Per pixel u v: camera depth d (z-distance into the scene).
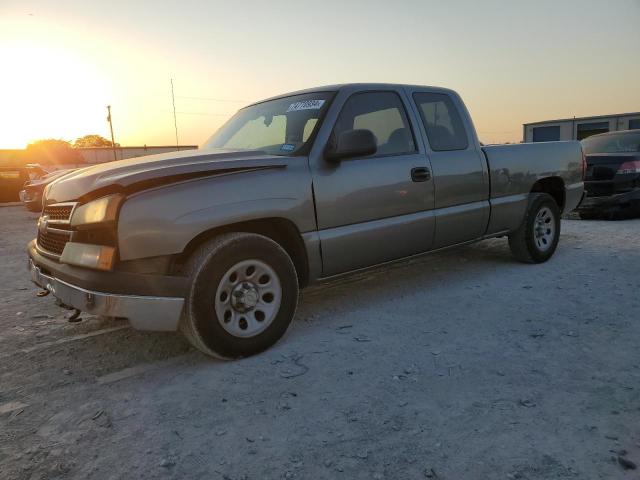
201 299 3.12
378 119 4.29
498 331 3.74
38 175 18.59
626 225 8.43
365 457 2.28
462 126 5.00
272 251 3.43
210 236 3.33
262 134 4.27
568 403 2.67
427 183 4.47
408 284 5.14
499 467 2.17
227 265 3.21
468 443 2.35
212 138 4.87
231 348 3.29
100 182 3.15
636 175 8.75
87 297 3.04
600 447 2.28
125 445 2.44
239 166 3.39
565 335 3.61
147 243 3.02
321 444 2.39
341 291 4.97
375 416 2.62
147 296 3.03
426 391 2.86
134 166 3.36
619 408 2.60
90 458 2.34
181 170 3.18
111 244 3.07
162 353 3.59
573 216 10.12
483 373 3.06
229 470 2.22
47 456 2.36
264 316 3.47
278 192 3.50
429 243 4.60
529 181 5.54
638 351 3.29
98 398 2.93
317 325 4.03
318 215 3.74
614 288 4.70
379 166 4.12
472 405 2.69
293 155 3.75
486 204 5.05
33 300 5.21
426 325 3.93
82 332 4.11
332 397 2.83
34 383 3.16
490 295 4.65
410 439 2.40
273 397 2.86
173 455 2.34
